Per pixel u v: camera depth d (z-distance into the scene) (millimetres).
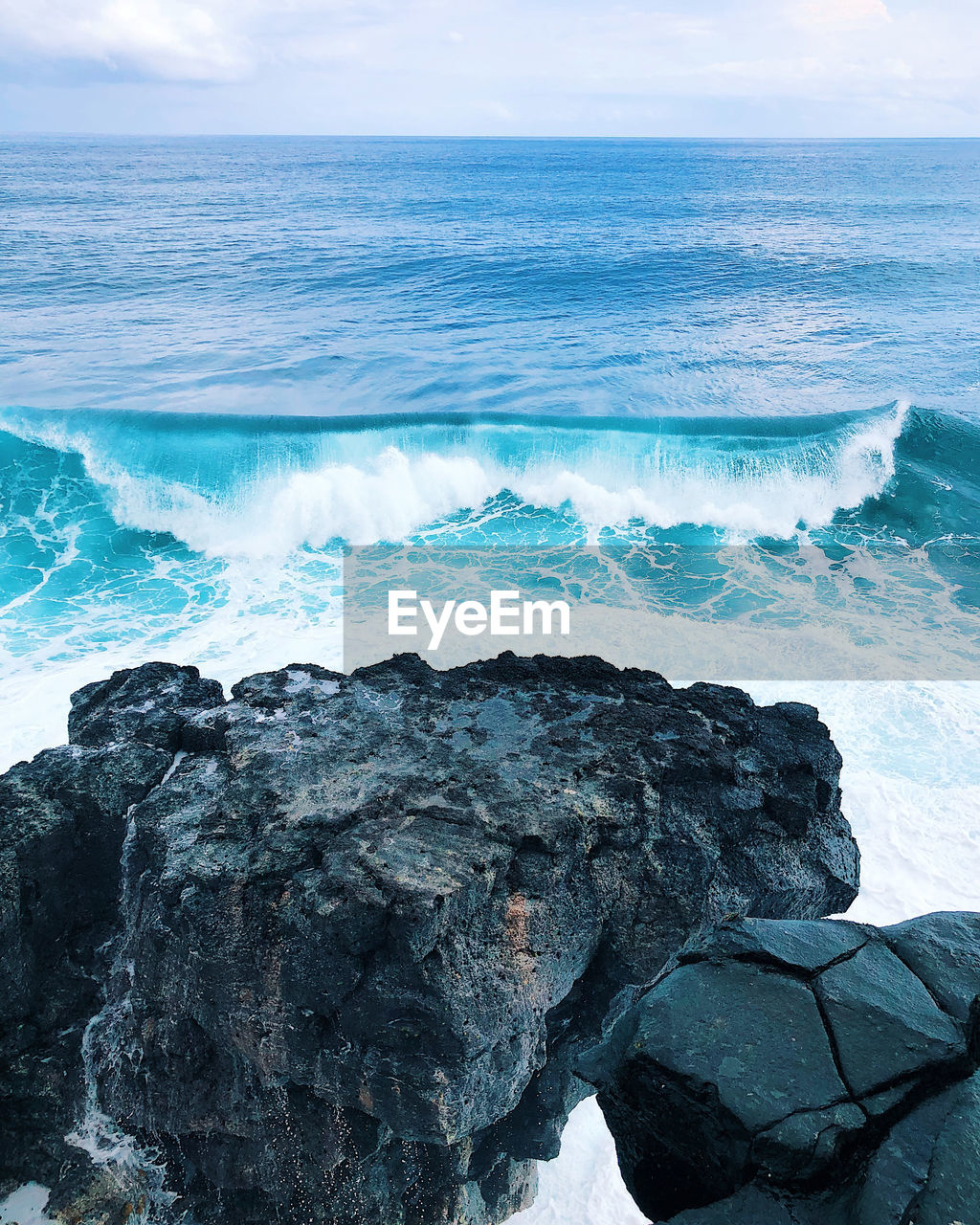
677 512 21984
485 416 23734
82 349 30734
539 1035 6500
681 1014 3568
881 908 11008
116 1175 7324
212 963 6367
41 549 19594
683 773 7551
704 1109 3242
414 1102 5973
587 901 6844
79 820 7738
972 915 3953
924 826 12094
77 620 16906
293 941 6234
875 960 3730
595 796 7180
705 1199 3229
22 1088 7508
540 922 6535
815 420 23969
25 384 27562
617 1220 8867
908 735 13883
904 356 31625
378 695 8609
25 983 7551
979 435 24438
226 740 7980
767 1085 3256
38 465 22016
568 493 22406
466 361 30344
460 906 6195
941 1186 2857
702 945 3920
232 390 27672
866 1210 2826
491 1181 7812
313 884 6281
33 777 7855
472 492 22469
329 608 17531
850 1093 3199
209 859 6688
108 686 9344
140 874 7102
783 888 7391
